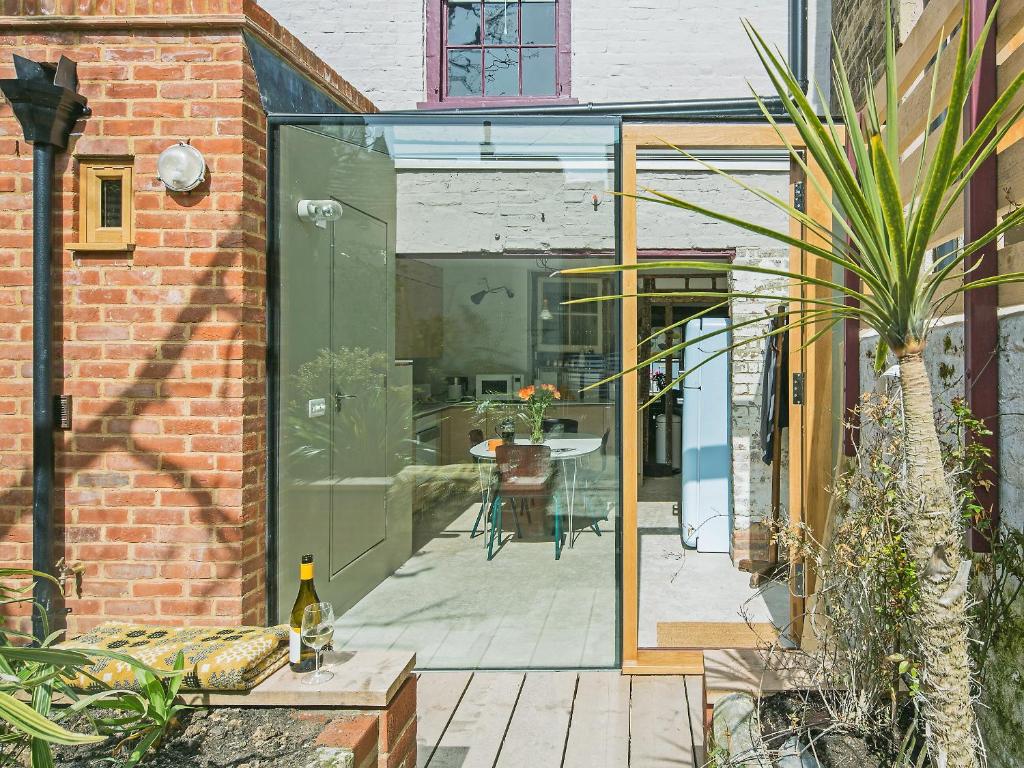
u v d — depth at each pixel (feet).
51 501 10.19
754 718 6.61
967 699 4.86
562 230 12.09
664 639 12.86
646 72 19.40
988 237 4.43
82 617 10.39
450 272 12.38
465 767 8.91
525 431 12.20
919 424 4.68
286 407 11.41
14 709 4.34
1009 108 6.15
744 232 17.93
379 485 12.73
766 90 19.12
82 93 10.34
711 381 18.84
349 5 19.69
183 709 7.16
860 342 10.07
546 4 19.69
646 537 20.07
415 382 12.65
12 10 10.28
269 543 11.12
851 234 4.71
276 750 6.39
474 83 19.74
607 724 10.01
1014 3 6.09
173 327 10.37
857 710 6.57
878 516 6.49
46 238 10.09
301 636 7.52
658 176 18.13
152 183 10.35
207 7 10.25
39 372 10.08
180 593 10.35
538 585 12.11
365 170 12.41
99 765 6.27
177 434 10.37
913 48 8.57
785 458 16.34
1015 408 5.98
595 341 12.09
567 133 11.99
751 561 17.62
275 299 11.07
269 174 11.03
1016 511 5.91
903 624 6.19
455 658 12.01
